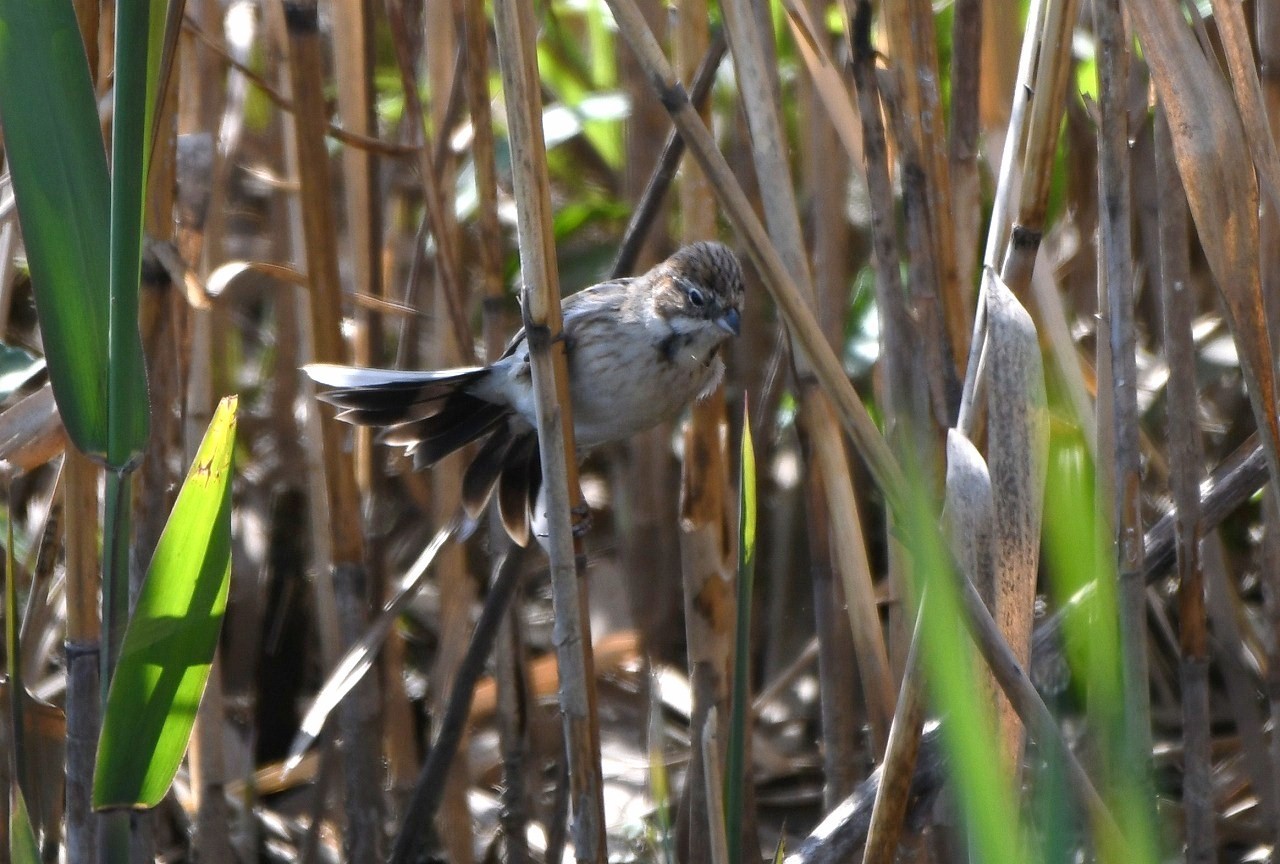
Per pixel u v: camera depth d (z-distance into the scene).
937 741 6.46
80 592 6.45
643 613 6.67
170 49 6.39
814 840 6.46
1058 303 6.45
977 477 6.38
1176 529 6.48
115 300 6.38
